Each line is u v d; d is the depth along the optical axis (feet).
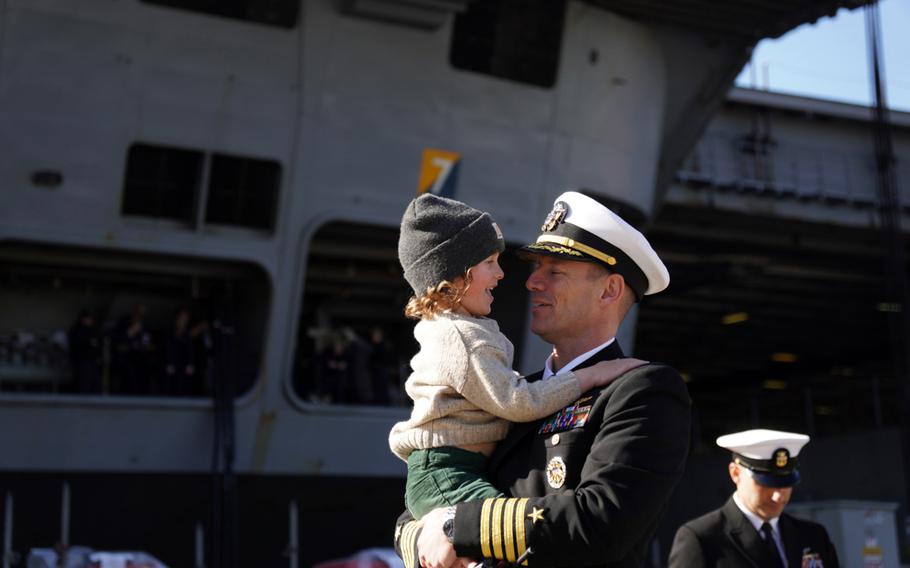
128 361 63.93
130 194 63.00
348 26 64.64
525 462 9.66
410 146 67.00
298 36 63.87
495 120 69.15
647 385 9.32
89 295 71.10
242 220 65.51
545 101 70.49
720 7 71.92
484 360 9.67
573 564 8.81
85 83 59.88
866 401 167.32
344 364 69.82
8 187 59.21
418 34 66.28
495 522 8.89
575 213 10.48
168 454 63.46
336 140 65.41
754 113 106.83
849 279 125.39
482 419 9.84
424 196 10.50
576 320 10.40
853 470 116.37
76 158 60.13
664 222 106.42
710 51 78.33
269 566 74.38
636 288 10.46
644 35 75.41
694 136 82.99
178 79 61.72
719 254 114.32
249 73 63.16
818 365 168.76
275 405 65.87
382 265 78.74
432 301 10.09
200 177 63.21
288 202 64.90
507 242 69.97
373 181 66.49
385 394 71.05
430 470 9.75
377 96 65.92
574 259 10.27
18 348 65.46
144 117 61.21
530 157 70.49
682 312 137.49
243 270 67.56
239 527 71.92
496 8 68.74
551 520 8.74
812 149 108.88
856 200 109.09
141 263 65.41
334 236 72.13
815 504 32.32
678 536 20.24
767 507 19.83
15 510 63.05
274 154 64.23
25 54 58.54
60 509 63.98
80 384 61.93
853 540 31.30
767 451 19.76
